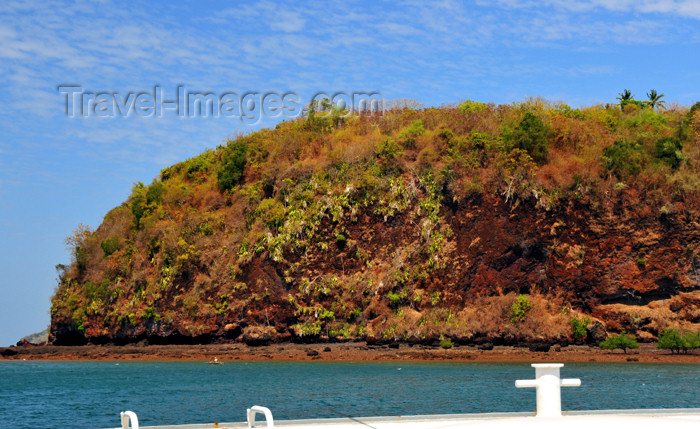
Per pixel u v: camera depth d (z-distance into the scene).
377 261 86.00
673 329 77.81
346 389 48.91
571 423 14.09
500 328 79.81
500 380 53.72
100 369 70.19
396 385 50.91
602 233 84.12
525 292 84.50
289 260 86.06
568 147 91.06
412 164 88.81
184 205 98.44
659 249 83.31
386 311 82.44
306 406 40.50
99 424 36.41
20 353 89.19
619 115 100.75
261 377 58.72
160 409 40.91
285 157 95.12
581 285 83.81
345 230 87.06
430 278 83.75
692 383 51.03
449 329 80.12
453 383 51.81
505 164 86.69
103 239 100.25
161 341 88.69
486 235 84.88
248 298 85.88
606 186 85.12
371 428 14.96
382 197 87.38
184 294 88.50
